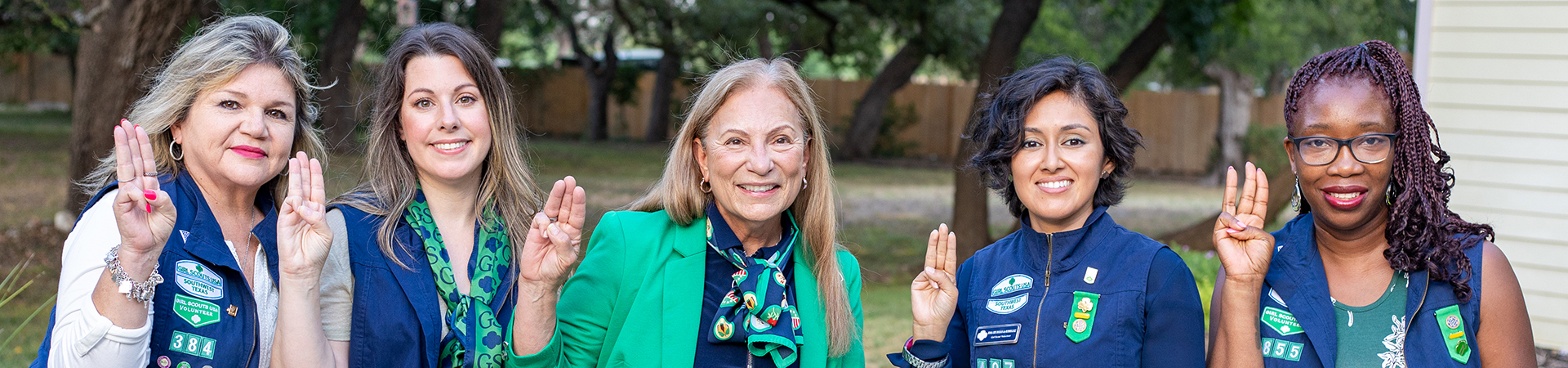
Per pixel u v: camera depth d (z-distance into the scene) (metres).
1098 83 2.21
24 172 13.80
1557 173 5.41
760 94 2.12
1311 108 2.03
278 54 2.18
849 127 24.75
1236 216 2.09
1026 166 2.21
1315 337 2.03
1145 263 2.15
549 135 26.84
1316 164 2.01
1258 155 21.12
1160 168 23.62
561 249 1.98
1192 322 2.09
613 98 27.30
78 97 7.89
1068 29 19.72
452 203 2.34
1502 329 1.95
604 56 26.73
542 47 26.75
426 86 2.23
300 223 1.99
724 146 2.10
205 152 2.09
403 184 2.28
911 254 10.73
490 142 2.33
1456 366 1.95
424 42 2.27
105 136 7.81
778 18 19.02
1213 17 9.16
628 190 15.01
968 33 15.64
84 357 1.85
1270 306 2.12
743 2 19.42
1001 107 2.28
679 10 21.36
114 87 7.55
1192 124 23.34
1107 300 2.14
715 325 2.14
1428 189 1.96
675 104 25.70
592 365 2.21
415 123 2.22
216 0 7.76
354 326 2.12
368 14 17.73
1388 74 1.98
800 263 2.29
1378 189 1.98
